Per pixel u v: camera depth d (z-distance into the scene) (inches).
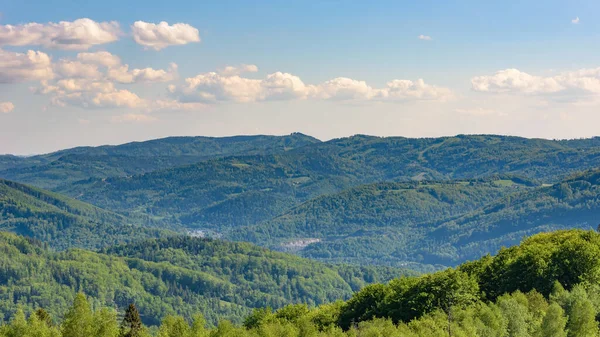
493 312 5349.4
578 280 6520.7
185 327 6855.3
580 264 6609.3
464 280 6574.8
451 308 5816.9
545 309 5713.6
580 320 5561.0
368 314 6939.0
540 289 6565.0
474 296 6451.8
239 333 6471.5
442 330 5128.0
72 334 6112.2
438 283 6609.3
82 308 6200.8
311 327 6392.7
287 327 6382.9
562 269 6638.8
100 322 6392.7
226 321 6515.8
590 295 6117.1
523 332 5305.1
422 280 6943.9
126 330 6953.7
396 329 5526.6
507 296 5890.8
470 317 5447.8
